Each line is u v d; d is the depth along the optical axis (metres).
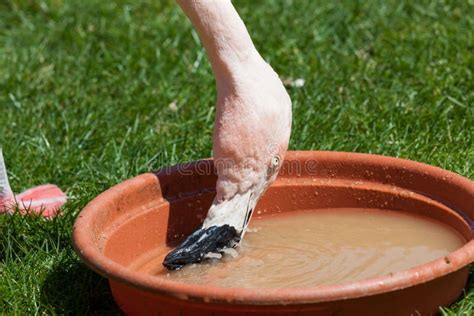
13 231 4.94
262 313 3.51
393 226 4.61
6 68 7.36
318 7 8.00
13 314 4.18
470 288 4.11
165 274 4.27
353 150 5.67
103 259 3.71
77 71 7.29
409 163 4.68
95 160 5.81
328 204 4.83
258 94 3.92
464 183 4.41
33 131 6.28
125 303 3.89
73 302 4.30
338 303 3.44
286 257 4.39
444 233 4.44
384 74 6.80
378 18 7.77
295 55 7.25
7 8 8.50
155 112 6.51
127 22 8.01
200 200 4.73
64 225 4.98
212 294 3.42
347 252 4.41
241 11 7.99
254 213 4.84
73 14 8.19
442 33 7.33
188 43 7.62
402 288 3.48
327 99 6.44
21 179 5.72
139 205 4.57
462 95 6.32
